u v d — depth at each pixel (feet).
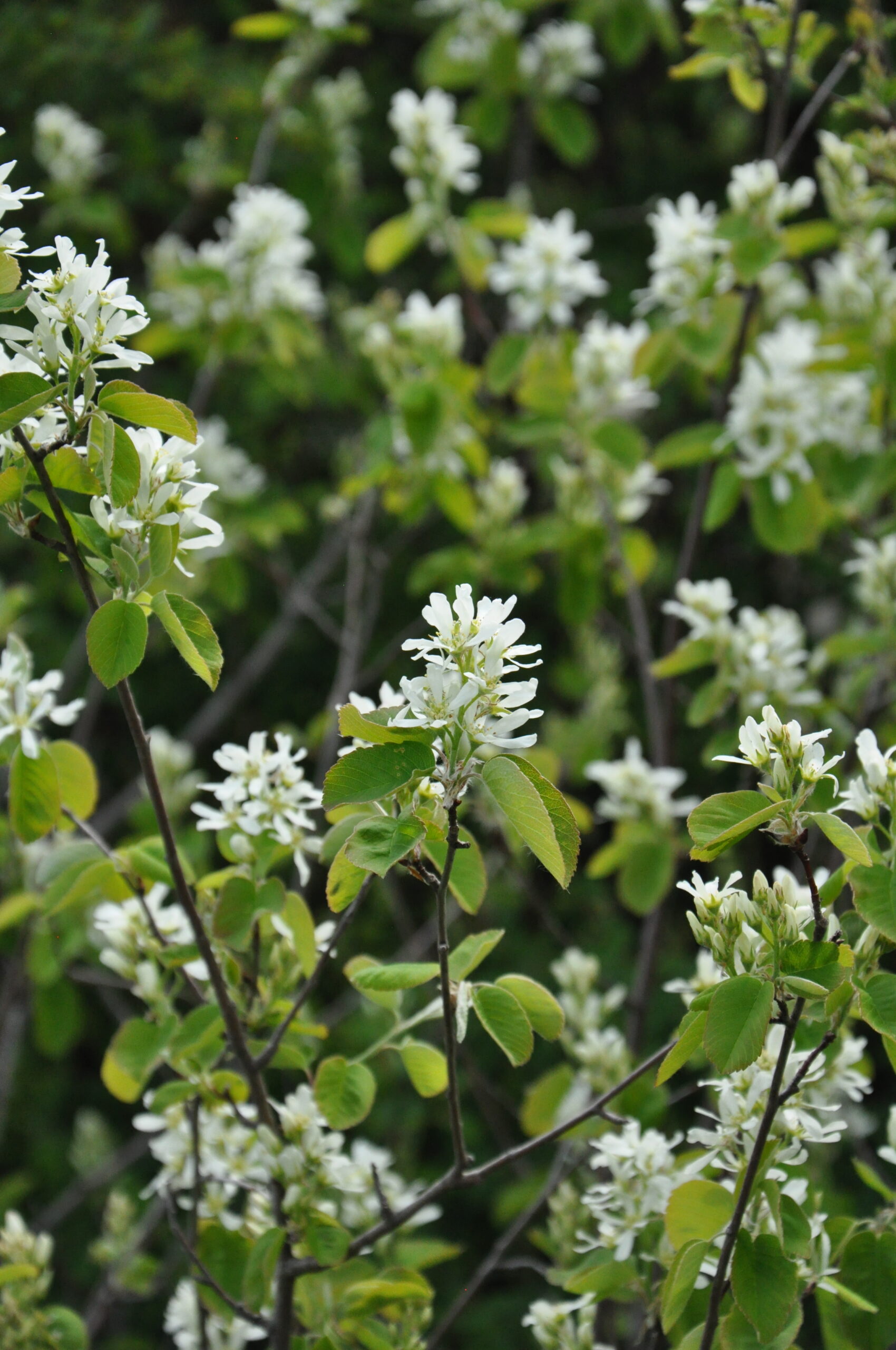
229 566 21.88
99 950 17.63
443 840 7.18
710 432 16.22
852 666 18.03
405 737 6.80
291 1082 13.46
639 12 23.00
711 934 7.57
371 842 6.78
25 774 9.94
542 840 6.46
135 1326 28.22
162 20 33.83
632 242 37.70
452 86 24.41
